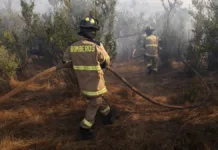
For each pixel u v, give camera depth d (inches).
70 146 123.3
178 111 159.9
